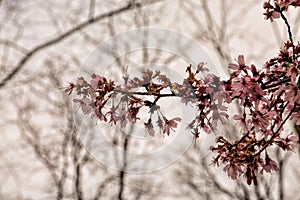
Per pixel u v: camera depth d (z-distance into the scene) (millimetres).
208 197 3699
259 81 1488
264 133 1535
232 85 1476
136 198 3672
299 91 1479
